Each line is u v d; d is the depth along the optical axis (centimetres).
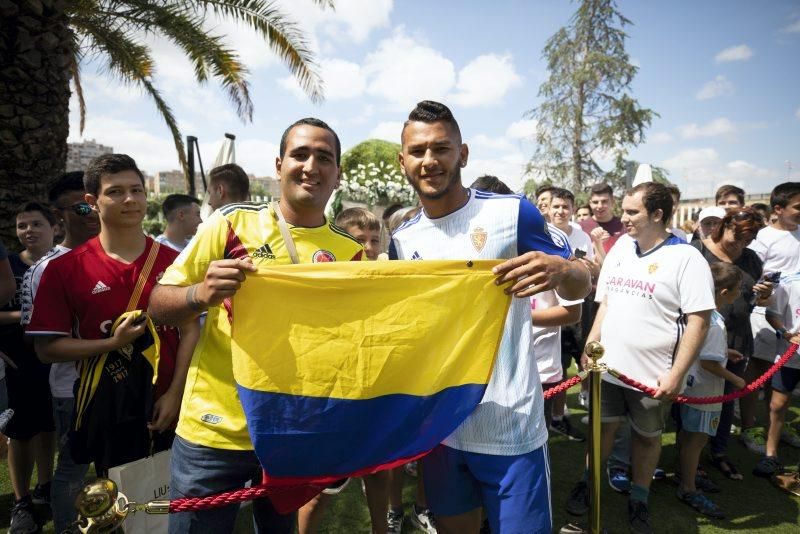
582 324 424
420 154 178
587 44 1891
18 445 262
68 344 188
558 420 411
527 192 1952
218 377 170
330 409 163
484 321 170
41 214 298
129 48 789
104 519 141
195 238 170
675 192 562
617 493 324
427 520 282
